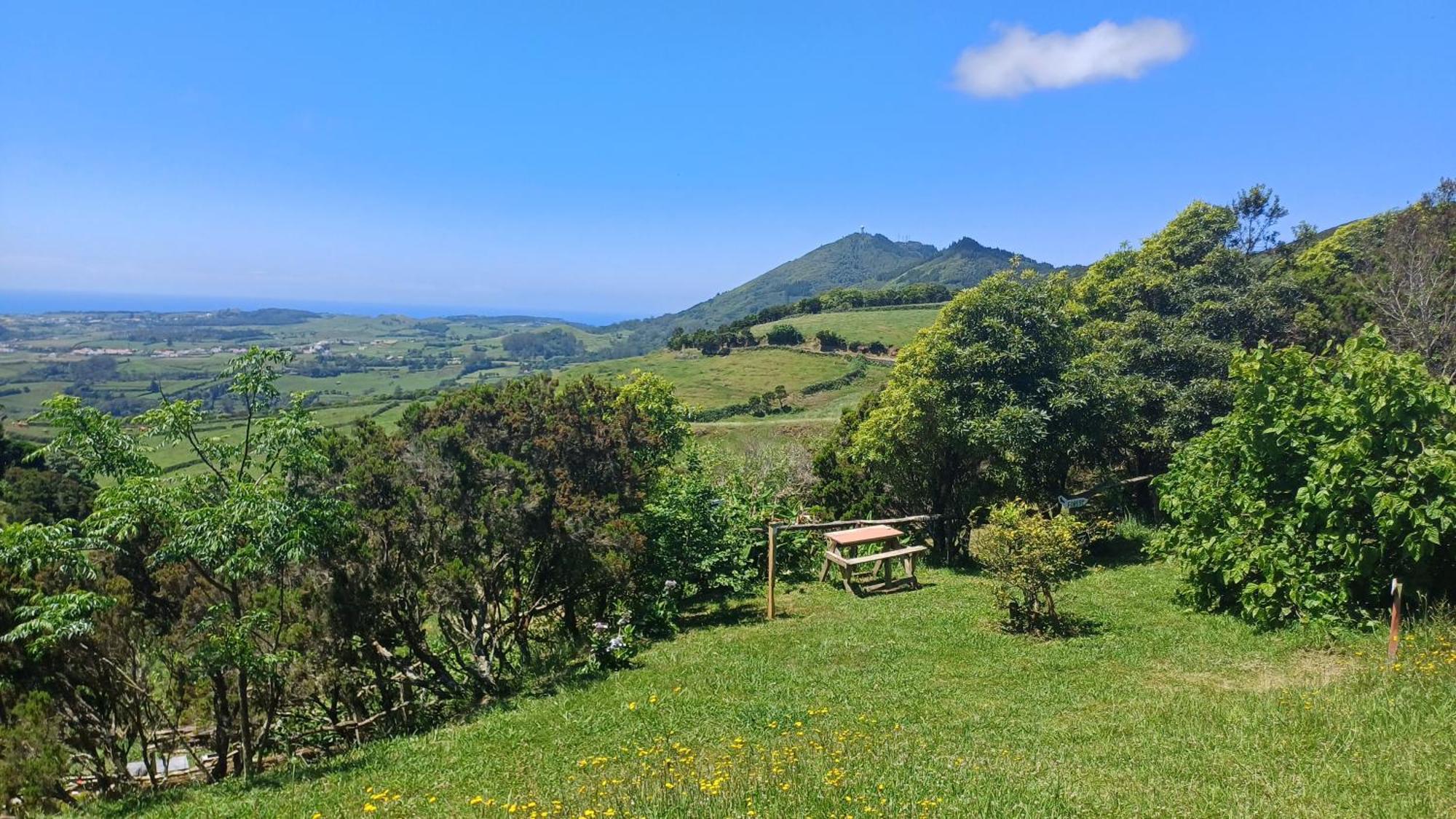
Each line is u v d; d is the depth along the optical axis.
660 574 13.16
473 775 7.09
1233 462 10.77
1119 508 17.45
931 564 15.75
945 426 14.58
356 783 7.21
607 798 5.80
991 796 5.43
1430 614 8.54
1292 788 5.34
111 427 7.99
